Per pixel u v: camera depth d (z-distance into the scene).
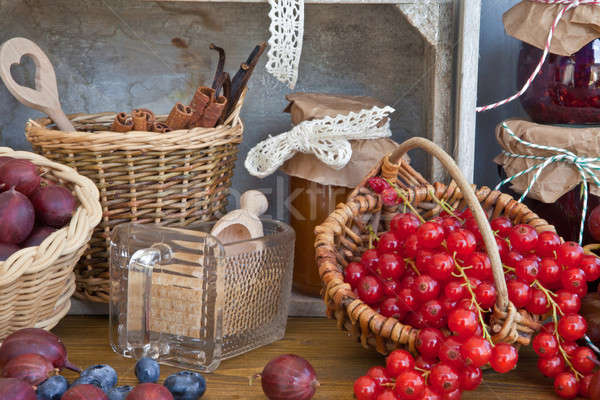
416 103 1.19
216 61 1.19
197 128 0.91
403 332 0.70
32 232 0.79
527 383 0.78
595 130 0.85
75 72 1.19
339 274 0.76
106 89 1.20
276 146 0.94
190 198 0.95
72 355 0.85
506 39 1.16
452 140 1.03
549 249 0.75
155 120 1.03
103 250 0.93
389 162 0.84
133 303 0.79
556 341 0.71
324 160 0.91
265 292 0.86
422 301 0.72
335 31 1.17
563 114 0.91
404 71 1.18
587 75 0.87
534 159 0.89
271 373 0.70
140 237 0.81
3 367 0.70
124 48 1.18
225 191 1.02
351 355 0.86
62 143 0.88
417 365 0.69
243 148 1.22
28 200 0.78
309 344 0.90
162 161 0.89
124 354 0.83
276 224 0.92
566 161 0.87
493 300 0.69
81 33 1.18
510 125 0.92
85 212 0.81
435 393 0.66
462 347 0.64
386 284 0.76
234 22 1.17
